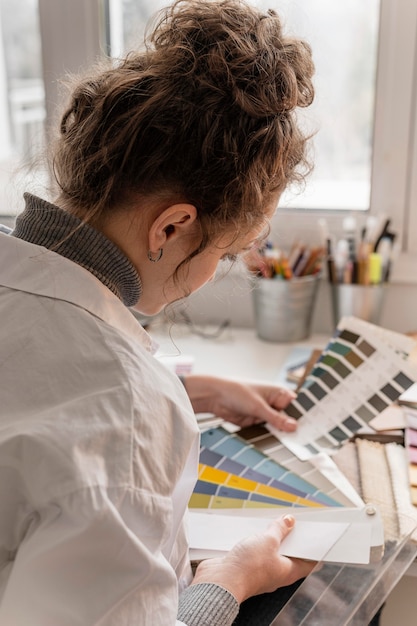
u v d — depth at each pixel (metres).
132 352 0.54
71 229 0.58
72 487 0.47
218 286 1.33
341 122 1.27
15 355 0.53
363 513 0.72
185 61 0.56
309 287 1.22
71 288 0.56
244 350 1.23
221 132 0.55
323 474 0.81
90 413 0.50
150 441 0.51
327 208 1.33
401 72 1.21
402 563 0.66
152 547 0.51
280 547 0.69
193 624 0.59
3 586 0.50
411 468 0.81
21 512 0.49
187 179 0.55
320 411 0.92
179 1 0.61
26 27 1.35
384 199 1.28
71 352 0.53
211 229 0.59
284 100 0.58
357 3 1.21
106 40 1.31
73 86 0.63
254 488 0.78
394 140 1.25
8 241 0.58
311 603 0.62
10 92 1.39
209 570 0.65
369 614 0.61
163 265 0.61
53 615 0.47
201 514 0.74
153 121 0.54
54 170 0.62
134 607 0.49
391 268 1.22
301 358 1.16
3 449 0.48
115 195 0.57
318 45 1.24
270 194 0.62
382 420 0.93
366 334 0.95
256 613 0.67
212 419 0.96
